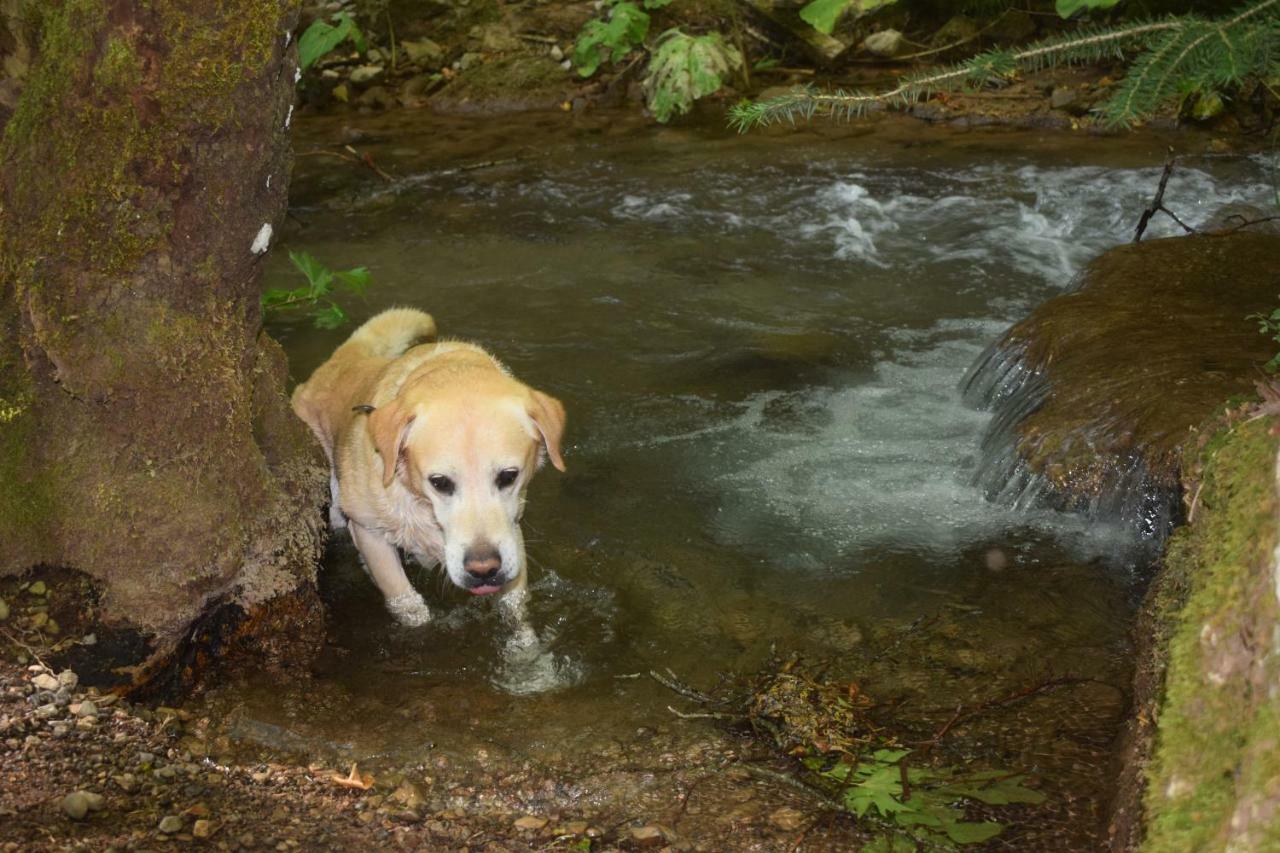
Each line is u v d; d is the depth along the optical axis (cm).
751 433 559
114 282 330
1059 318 578
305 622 397
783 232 824
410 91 1164
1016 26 1151
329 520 458
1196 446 372
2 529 349
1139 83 353
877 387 607
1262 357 509
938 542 466
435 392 390
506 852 298
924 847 300
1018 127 1036
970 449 543
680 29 1171
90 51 317
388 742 346
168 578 346
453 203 888
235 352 360
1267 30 345
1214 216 789
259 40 323
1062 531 466
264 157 341
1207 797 230
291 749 340
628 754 345
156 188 326
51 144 326
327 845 293
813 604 427
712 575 446
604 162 980
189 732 342
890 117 1079
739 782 331
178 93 317
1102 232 808
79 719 324
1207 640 257
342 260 778
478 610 427
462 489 381
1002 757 339
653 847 303
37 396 347
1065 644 397
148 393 338
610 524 481
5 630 339
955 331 673
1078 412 499
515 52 1195
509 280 745
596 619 419
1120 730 343
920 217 846
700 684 383
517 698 374
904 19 1191
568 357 638
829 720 358
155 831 287
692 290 729
